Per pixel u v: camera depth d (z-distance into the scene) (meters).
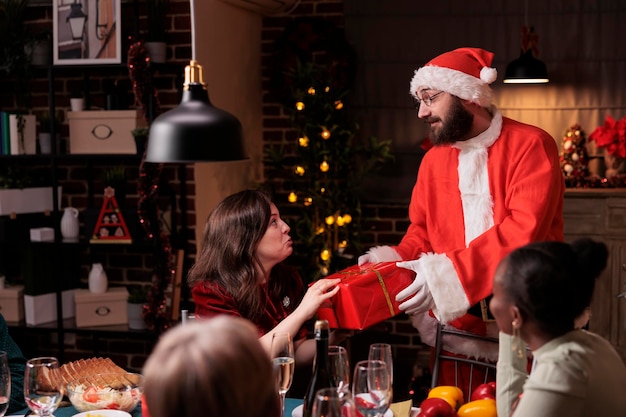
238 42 4.80
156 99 4.16
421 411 1.70
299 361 2.48
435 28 4.95
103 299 4.46
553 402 1.50
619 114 4.84
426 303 2.38
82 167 4.73
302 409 1.92
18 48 4.34
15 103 4.79
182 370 0.90
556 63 4.88
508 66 4.63
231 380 0.91
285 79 5.00
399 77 5.01
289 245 2.47
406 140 5.03
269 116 5.22
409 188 5.05
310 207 4.82
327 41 4.96
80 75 4.68
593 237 4.70
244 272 2.40
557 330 1.56
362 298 2.31
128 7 4.46
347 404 1.43
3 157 4.46
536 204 2.49
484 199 2.64
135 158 4.47
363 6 5.01
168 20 4.38
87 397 1.96
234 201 2.46
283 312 2.58
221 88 4.56
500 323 1.61
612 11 4.80
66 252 4.62
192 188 4.41
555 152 2.64
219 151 2.01
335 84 4.93
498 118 2.67
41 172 4.80
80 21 4.29
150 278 4.70
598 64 4.84
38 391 1.79
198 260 2.49
